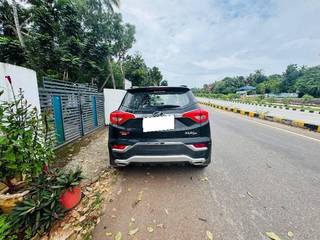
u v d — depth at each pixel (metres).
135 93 3.14
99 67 14.14
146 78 38.31
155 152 2.80
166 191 2.72
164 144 2.78
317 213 2.21
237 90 76.88
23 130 2.03
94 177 3.17
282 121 9.41
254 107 13.96
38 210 1.93
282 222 2.05
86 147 4.85
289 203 2.41
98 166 3.62
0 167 1.98
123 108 3.02
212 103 25.59
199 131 2.85
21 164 2.02
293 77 60.88
